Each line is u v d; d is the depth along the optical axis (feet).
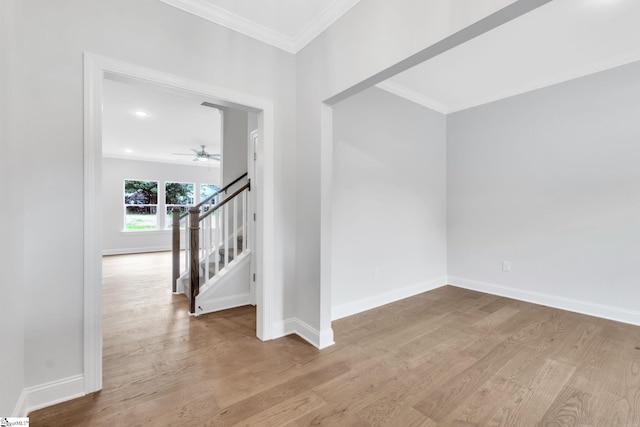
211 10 7.12
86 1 5.68
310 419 5.12
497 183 12.53
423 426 4.97
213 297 10.84
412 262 12.62
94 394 5.74
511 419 5.14
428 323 9.50
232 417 5.16
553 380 6.31
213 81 7.27
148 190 27.81
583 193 10.27
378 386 6.09
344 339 8.34
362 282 10.75
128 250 26.45
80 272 5.65
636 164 9.23
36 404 5.26
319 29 7.73
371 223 11.05
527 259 11.67
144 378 6.33
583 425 4.99
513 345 7.93
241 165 15.51
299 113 8.66
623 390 5.95
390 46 5.94
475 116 13.23
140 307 11.27
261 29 7.93
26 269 5.16
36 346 5.27
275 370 6.68
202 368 6.76
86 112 5.65
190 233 10.71
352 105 10.43
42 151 5.27
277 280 8.48
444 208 14.25
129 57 6.14
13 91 4.67
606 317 9.77
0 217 4.23
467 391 5.93
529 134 11.57
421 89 11.97
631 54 9.14
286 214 8.67
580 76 10.25
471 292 13.00
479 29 4.74
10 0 4.58
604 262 9.84
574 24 7.70
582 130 10.26
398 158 11.99
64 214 5.48
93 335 5.77
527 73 10.59
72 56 5.54
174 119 16.58
